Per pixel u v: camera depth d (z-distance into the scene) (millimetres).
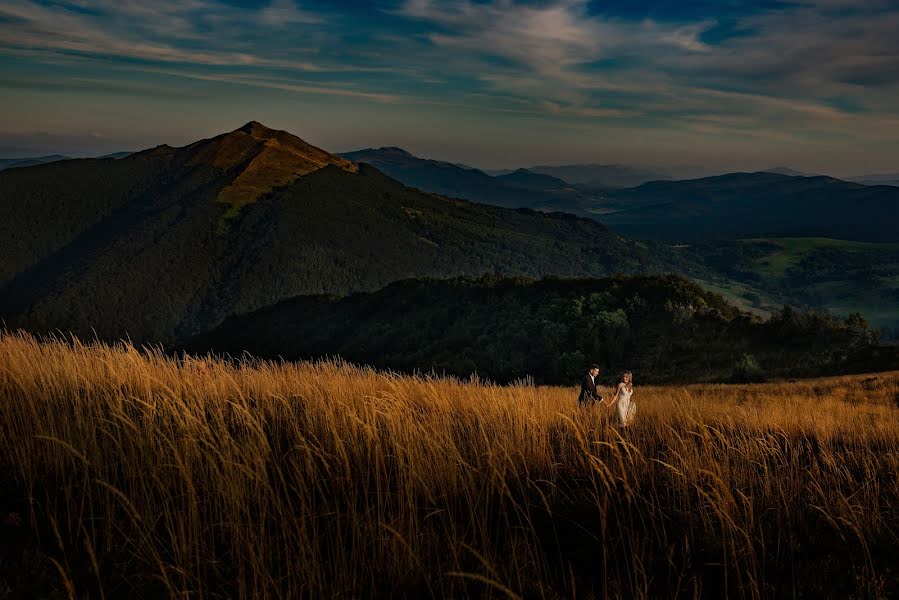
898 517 4105
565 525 3678
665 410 8430
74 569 2633
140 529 2811
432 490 3629
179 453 3439
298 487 3426
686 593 3029
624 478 3475
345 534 3174
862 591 3137
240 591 2469
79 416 3977
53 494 3305
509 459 3898
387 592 2766
